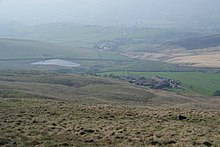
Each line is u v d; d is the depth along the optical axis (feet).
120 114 133.49
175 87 608.19
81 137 93.04
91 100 312.09
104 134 96.89
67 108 145.38
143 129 103.81
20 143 84.28
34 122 113.39
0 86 353.31
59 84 484.33
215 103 416.67
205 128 108.06
